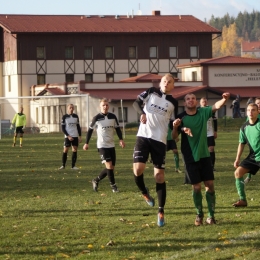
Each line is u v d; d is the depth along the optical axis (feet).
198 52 370.12
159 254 37.70
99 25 362.33
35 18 361.30
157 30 362.94
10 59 353.92
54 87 311.06
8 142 179.93
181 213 51.42
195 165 46.57
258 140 52.70
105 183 73.77
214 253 37.32
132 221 48.29
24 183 75.05
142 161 47.91
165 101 47.09
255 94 308.40
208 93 293.43
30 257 37.63
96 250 39.14
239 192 53.78
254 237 41.34
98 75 358.43
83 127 283.18
